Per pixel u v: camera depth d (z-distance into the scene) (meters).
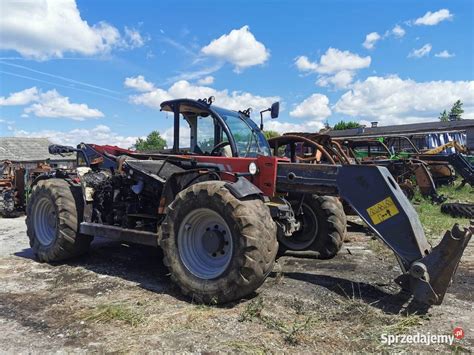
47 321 3.48
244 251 3.60
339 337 3.11
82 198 5.51
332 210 5.49
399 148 18.08
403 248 3.61
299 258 5.59
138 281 4.58
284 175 4.29
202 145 5.42
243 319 3.42
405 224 3.61
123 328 3.32
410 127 39.47
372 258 5.55
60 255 5.36
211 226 4.05
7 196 11.06
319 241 5.54
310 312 3.57
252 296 3.97
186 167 4.98
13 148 31.42
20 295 4.16
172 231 4.08
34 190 5.72
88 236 5.55
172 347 2.98
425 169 12.13
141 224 4.87
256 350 2.92
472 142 31.05
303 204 5.63
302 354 2.87
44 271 5.08
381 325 3.31
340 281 4.45
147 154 5.50
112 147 5.90
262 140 5.76
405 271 3.63
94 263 5.39
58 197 5.35
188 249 4.05
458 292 4.15
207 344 3.02
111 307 3.68
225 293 3.69
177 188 4.54
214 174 4.41
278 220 4.43
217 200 3.77
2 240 7.29
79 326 3.37
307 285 4.31
